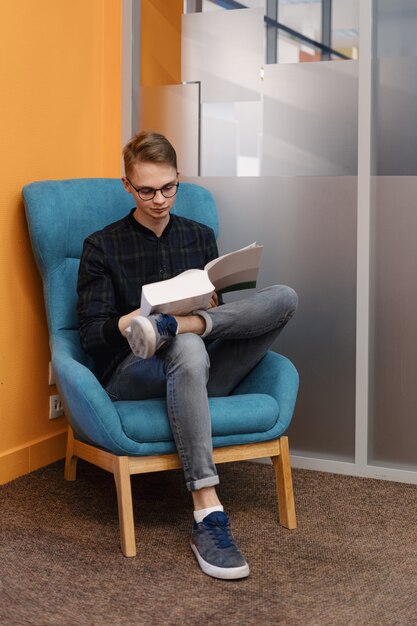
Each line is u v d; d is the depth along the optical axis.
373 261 2.49
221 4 2.64
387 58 2.44
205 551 1.75
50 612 1.55
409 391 2.48
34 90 2.36
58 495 2.23
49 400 2.53
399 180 2.44
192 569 1.76
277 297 1.98
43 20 2.38
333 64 2.49
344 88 2.48
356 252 2.51
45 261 2.20
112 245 2.08
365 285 2.47
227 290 2.04
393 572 1.76
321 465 2.57
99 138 2.72
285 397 2.00
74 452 2.15
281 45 2.62
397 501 2.26
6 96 2.24
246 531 2.00
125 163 2.04
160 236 2.15
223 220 2.68
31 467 2.45
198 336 1.85
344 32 2.52
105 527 2.00
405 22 2.41
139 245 2.11
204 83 2.67
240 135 2.66
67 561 1.79
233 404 1.92
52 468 2.49
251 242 2.65
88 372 1.85
